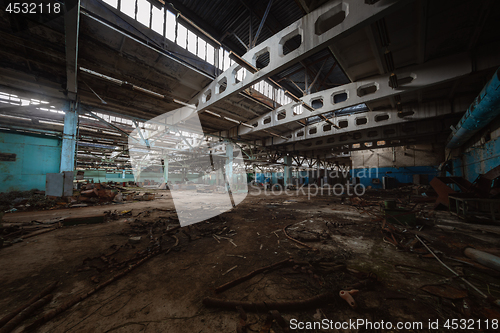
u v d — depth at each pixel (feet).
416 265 11.12
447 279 9.48
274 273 10.15
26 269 10.34
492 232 17.24
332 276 9.73
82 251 12.94
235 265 11.12
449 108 39.91
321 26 23.45
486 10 19.39
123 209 30.50
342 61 28.89
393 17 21.06
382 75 31.48
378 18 16.69
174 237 15.93
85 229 18.45
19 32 23.02
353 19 17.49
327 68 46.01
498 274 9.64
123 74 32.68
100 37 25.21
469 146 42.93
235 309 7.24
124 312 7.14
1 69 28.68
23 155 36.04
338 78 50.03
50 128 52.21
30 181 36.50
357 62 29.53
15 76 30.42
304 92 42.32
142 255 12.09
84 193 35.70
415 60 27.78
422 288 8.70
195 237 16.16
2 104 41.32
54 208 29.78
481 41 24.20
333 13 19.26
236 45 37.83
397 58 27.50
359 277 9.48
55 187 32.65
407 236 16.17
